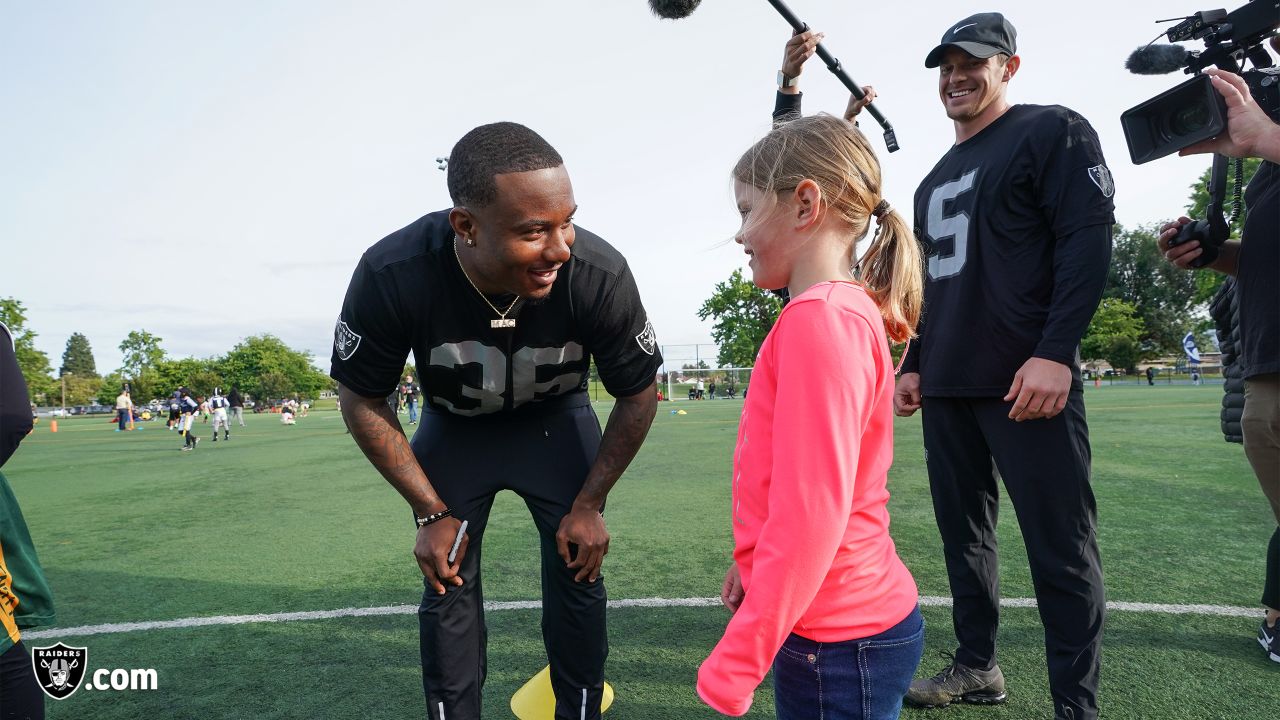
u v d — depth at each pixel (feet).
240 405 83.25
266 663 8.59
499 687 7.80
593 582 6.49
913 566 11.76
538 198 4.66
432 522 6.19
